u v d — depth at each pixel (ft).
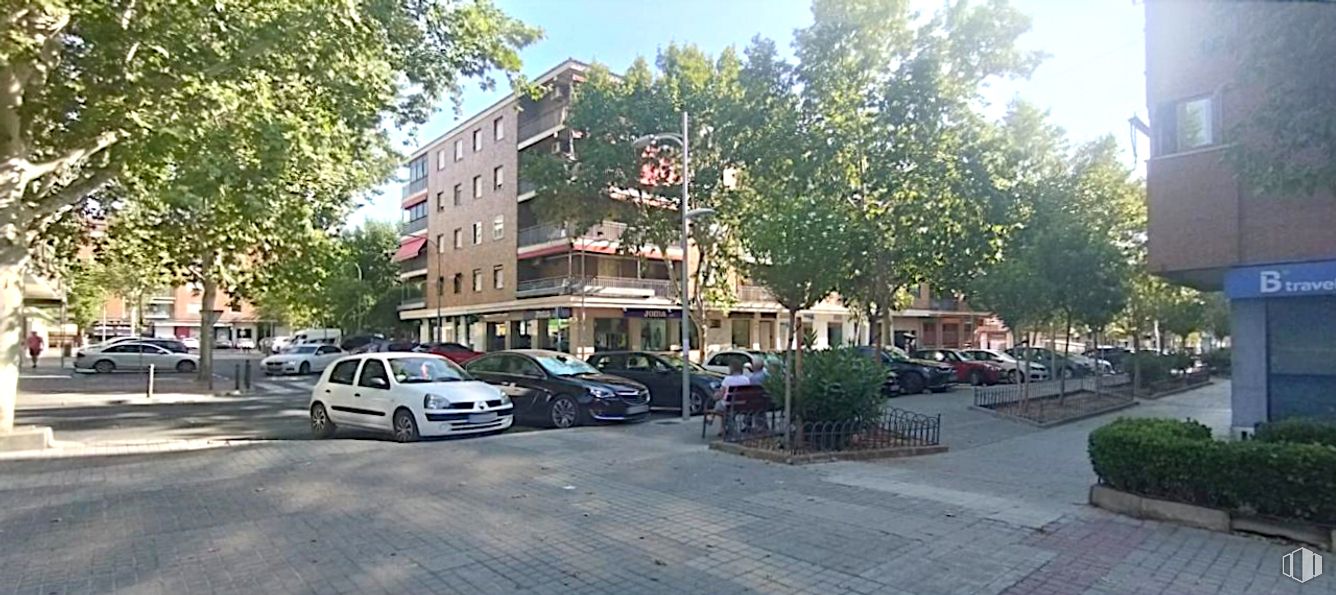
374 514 21.38
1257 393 36.81
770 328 155.84
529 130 132.26
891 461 31.94
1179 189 38.11
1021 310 56.54
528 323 135.95
